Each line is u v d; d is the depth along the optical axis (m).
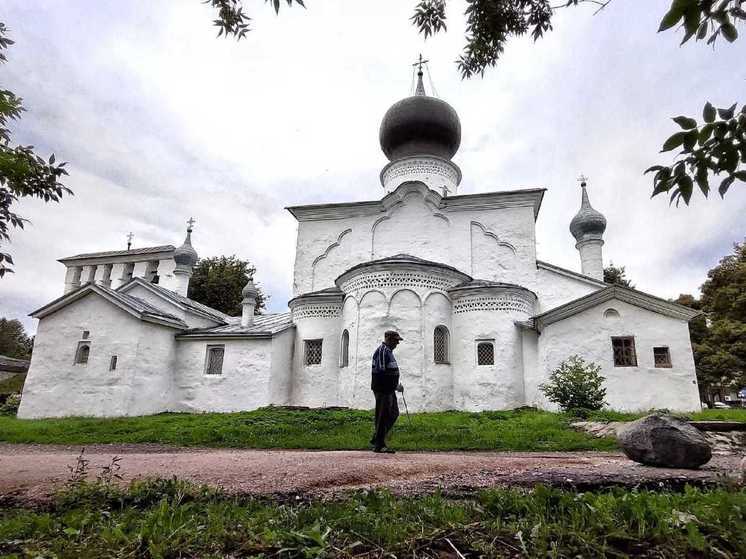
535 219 26.17
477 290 20.19
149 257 37.62
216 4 5.37
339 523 3.62
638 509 3.54
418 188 25.36
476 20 5.76
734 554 3.10
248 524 3.57
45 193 6.51
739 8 2.80
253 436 12.03
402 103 28.91
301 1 4.25
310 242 26.62
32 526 3.68
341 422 13.89
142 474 5.73
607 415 14.20
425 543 3.29
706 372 33.44
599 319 18.72
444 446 10.03
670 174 3.30
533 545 3.18
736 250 34.81
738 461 7.03
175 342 23.75
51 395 22.17
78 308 23.09
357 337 19.81
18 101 6.24
